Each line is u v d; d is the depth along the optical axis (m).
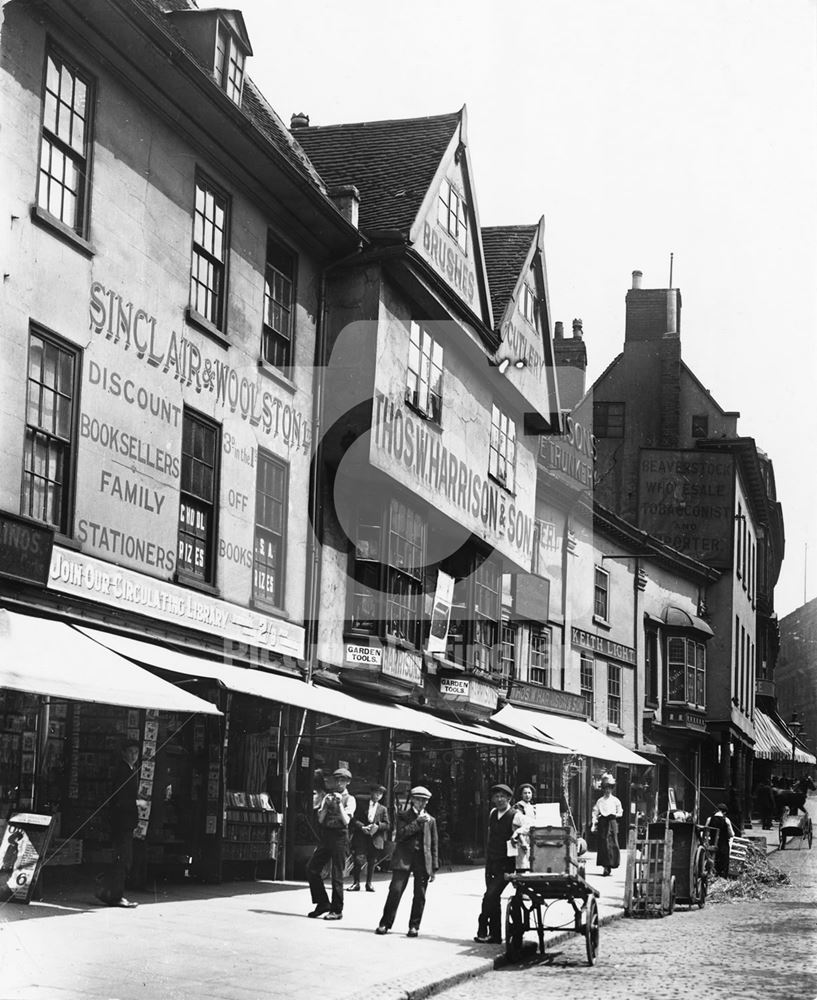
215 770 16.56
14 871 12.55
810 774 61.38
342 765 14.45
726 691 49.06
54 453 14.03
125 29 14.73
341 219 20.38
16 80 13.32
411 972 10.58
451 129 23.72
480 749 27.70
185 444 16.89
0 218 13.03
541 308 29.08
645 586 43.56
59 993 8.68
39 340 13.77
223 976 9.69
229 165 18.09
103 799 14.55
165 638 15.86
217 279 18.06
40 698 13.91
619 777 39.28
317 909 13.84
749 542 56.38
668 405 51.00
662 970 11.78
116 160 15.31
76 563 13.84
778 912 18.02
